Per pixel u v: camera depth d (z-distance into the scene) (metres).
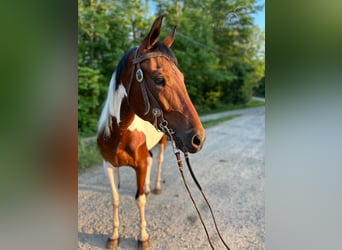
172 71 1.49
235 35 9.48
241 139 5.33
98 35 5.60
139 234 2.16
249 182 3.28
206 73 9.06
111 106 1.81
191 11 8.30
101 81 5.52
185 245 2.14
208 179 3.36
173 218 2.51
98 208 2.62
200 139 1.44
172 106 1.47
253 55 10.09
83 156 3.71
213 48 9.31
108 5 5.96
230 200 2.84
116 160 1.94
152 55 1.50
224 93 10.37
